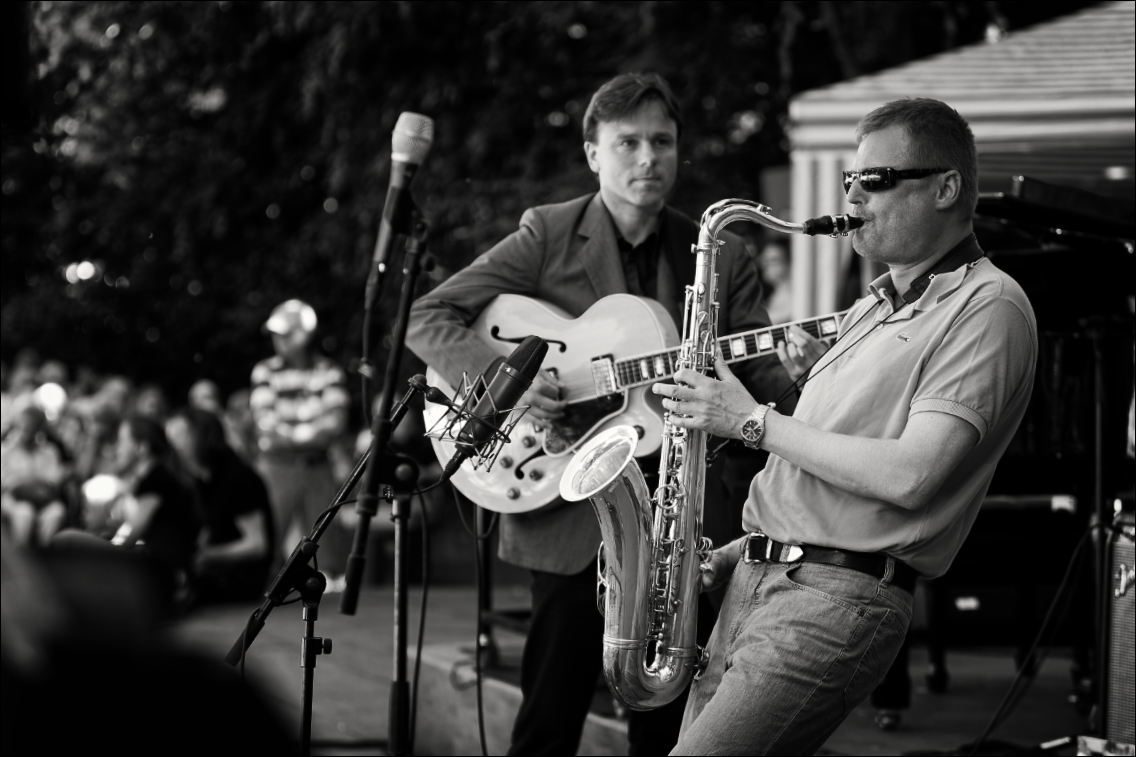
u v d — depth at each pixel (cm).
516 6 851
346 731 488
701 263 281
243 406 1048
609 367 333
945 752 386
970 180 240
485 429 292
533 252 354
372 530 889
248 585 671
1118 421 404
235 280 1139
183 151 1048
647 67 869
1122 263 396
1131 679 339
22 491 779
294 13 837
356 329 1059
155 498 639
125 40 924
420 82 902
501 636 635
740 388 242
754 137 923
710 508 333
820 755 396
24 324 1294
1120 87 544
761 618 236
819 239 621
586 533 328
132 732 121
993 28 906
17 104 274
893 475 220
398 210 297
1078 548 386
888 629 230
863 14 841
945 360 225
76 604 124
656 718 331
